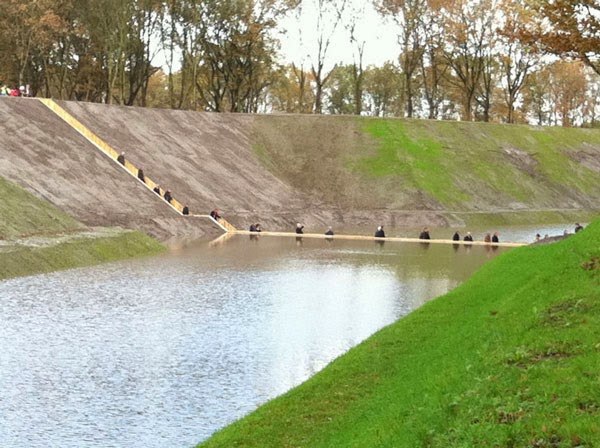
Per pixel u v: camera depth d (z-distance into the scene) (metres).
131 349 27.53
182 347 27.91
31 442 18.66
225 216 81.44
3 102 79.44
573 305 17.89
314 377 21.20
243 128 107.19
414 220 93.62
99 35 105.56
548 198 108.12
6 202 56.50
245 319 33.00
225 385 23.36
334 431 16.11
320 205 96.69
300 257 56.72
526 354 15.31
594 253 21.97
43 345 27.81
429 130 113.75
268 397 22.16
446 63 123.38
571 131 127.12
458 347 18.84
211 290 40.50
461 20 118.44
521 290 22.38
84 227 59.97
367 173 102.56
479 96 150.00
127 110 94.81
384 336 24.55
